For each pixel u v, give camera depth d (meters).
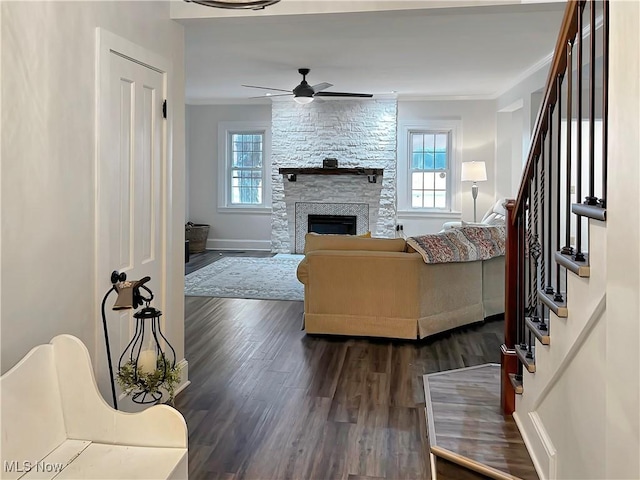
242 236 10.14
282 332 4.86
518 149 8.74
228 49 5.80
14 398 1.76
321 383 3.62
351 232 9.46
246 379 3.68
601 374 1.65
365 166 9.28
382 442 2.79
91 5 2.50
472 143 9.15
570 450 1.97
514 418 2.93
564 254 2.04
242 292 6.47
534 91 6.66
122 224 2.81
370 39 5.34
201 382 3.62
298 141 9.45
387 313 4.60
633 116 1.29
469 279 5.09
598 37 4.77
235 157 10.09
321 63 6.52
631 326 1.30
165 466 1.80
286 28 4.95
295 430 2.92
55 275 2.28
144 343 3.09
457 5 3.14
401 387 3.55
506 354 2.98
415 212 9.45
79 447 1.92
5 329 1.99
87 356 1.95
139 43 2.97
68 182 2.35
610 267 1.44
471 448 2.62
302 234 9.65
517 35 5.16
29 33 2.09
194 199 10.12
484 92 8.78
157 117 3.21
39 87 2.15
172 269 3.44
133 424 1.93
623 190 1.35
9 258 2.00
